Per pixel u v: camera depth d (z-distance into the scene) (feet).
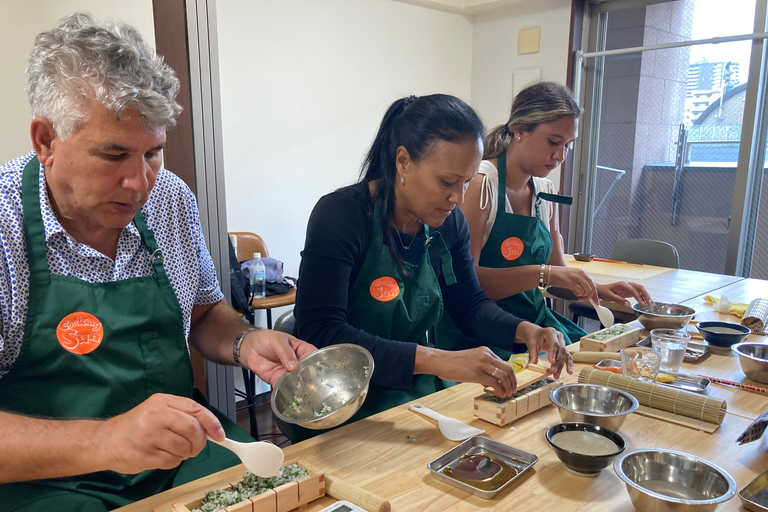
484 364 4.00
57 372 3.51
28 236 3.43
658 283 9.11
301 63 12.46
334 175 13.52
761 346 5.03
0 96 5.00
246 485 3.08
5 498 3.21
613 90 14.32
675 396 4.02
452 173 4.27
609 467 3.35
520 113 6.40
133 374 3.75
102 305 3.64
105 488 3.47
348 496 3.00
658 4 13.17
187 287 4.30
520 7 15.11
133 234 3.90
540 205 7.04
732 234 12.76
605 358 5.14
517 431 3.83
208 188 5.90
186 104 5.65
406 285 4.88
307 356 3.80
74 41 2.85
